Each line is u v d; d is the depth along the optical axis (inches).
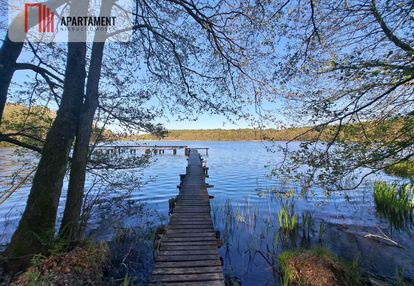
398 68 115.2
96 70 181.5
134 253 216.8
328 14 144.7
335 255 195.2
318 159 143.7
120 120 229.0
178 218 250.8
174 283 137.8
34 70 180.5
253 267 203.2
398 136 128.9
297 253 194.1
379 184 385.7
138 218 320.8
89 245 162.7
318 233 274.2
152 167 917.8
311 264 173.9
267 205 396.5
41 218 147.0
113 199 274.8
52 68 208.5
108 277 165.9
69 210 167.6
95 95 180.9
